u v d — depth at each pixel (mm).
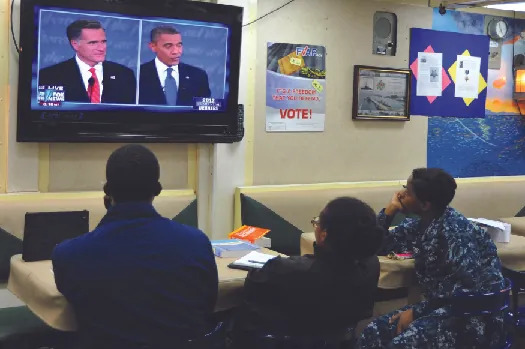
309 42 4895
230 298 2666
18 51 3791
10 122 3857
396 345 2773
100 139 4059
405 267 3100
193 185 4527
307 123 4934
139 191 2170
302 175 4949
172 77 4246
